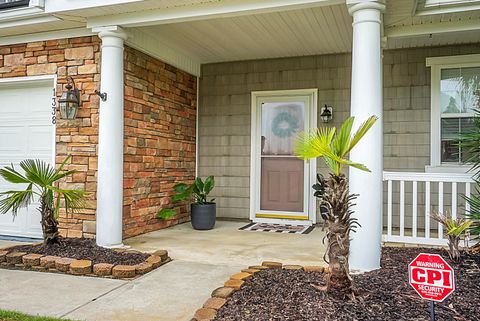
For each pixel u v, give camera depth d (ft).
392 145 20.13
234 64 23.30
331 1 13.21
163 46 19.76
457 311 8.51
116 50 15.72
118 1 14.38
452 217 13.50
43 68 17.47
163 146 20.16
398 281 10.50
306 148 8.63
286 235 18.65
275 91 22.50
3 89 18.84
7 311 9.19
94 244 15.46
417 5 14.15
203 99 23.80
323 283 10.16
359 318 8.11
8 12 16.05
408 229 19.56
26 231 18.21
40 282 11.54
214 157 23.61
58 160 17.02
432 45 19.53
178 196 19.95
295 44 20.02
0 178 18.61
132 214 17.72
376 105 12.42
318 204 21.53
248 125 23.04
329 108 21.42
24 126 18.37
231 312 8.56
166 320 8.80
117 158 15.64
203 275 12.06
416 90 19.85
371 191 12.22
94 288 10.97
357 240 12.19
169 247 15.78
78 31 16.81
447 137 19.42
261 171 22.91
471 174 14.14
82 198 14.90
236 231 19.71
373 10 12.51
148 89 18.85
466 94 19.20
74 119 16.75
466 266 11.64
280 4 13.65
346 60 21.34
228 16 14.60
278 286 10.07
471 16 14.99
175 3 14.38
